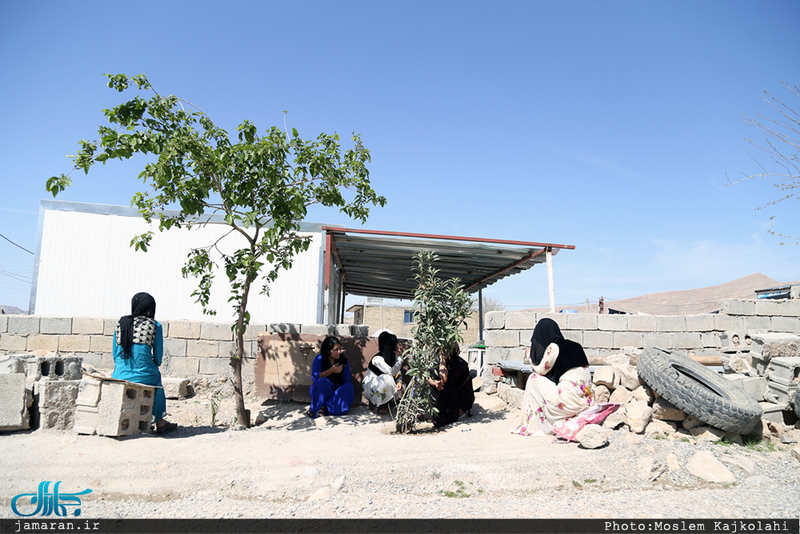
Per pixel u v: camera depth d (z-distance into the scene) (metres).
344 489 4.14
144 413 5.68
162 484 4.16
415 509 3.78
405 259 11.21
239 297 6.86
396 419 6.30
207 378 8.62
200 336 8.72
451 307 6.41
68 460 4.61
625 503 3.92
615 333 8.77
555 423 5.74
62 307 10.16
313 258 10.59
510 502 3.95
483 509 3.77
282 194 6.15
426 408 6.25
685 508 3.80
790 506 3.83
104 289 10.30
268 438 5.59
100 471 4.38
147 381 5.77
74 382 5.61
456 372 6.86
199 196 6.02
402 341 7.89
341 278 14.64
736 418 5.37
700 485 4.42
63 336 8.75
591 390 5.88
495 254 10.49
